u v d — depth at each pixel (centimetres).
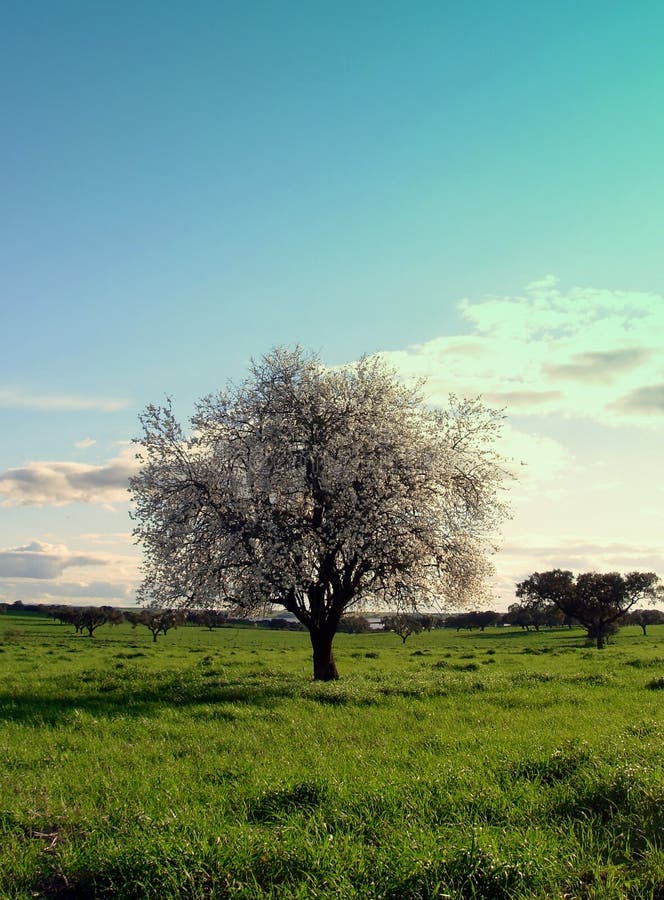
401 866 692
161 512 2911
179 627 13188
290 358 3138
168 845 739
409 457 2886
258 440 2939
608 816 865
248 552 2778
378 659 4928
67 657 4769
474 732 1526
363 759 1201
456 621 15950
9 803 973
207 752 1345
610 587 9069
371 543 2786
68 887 738
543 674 2847
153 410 3047
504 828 786
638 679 2688
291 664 4325
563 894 665
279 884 685
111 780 1104
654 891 674
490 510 3186
